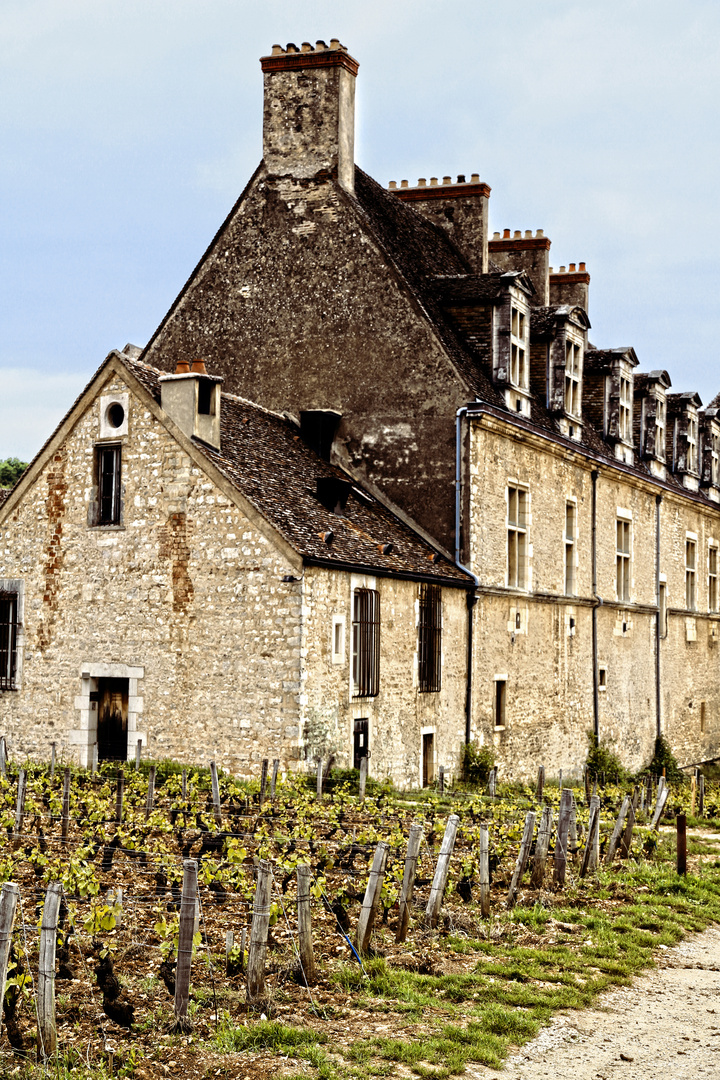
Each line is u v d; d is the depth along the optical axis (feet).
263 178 78.64
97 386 63.31
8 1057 25.25
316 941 33.73
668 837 57.82
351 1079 24.85
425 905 38.58
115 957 31.65
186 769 57.21
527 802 61.87
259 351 78.02
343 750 59.77
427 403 73.46
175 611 60.34
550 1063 26.96
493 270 103.40
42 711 64.54
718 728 126.82
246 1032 26.53
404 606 65.82
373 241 75.20
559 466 87.04
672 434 118.21
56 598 64.39
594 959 35.14
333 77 76.95
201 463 59.93
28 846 43.62
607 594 96.37
